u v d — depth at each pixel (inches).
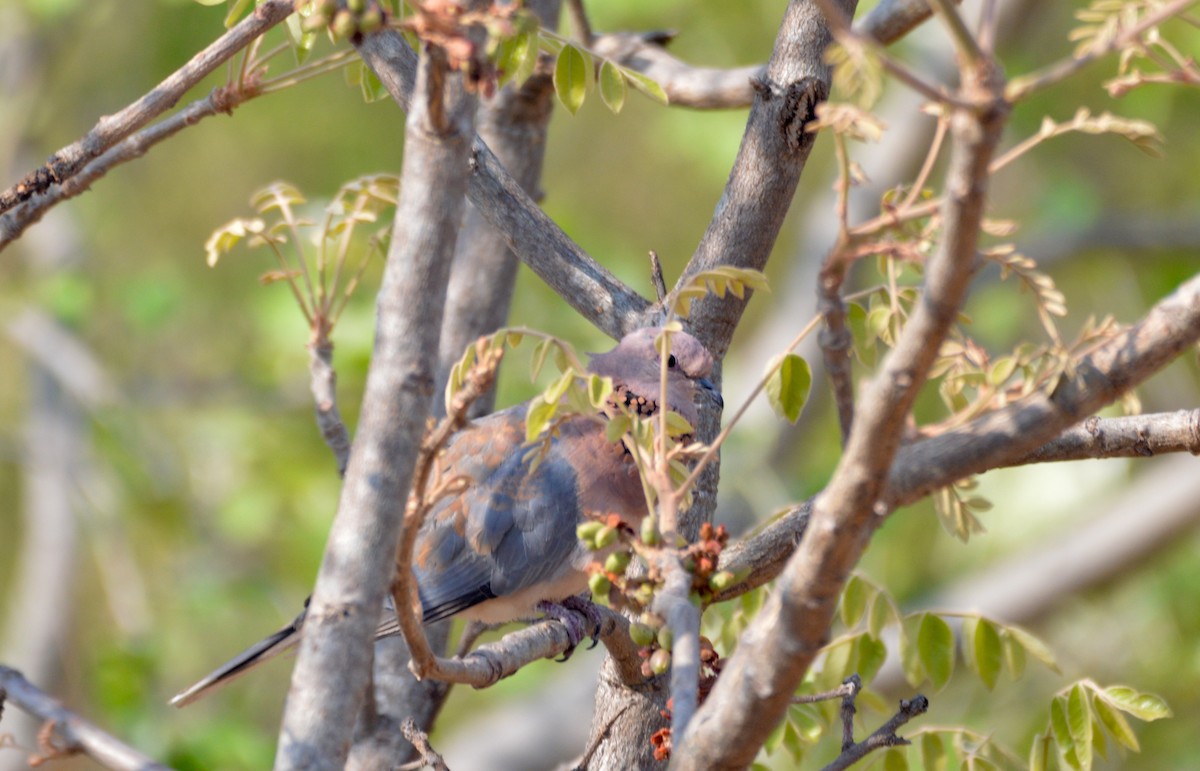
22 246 868.6
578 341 710.5
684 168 925.2
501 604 337.7
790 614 162.6
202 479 799.1
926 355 149.9
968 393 317.4
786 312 820.6
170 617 773.3
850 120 167.8
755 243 297.6
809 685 304.7
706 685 243.3
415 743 247.1
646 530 192.9
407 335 172.6
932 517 792.9
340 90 868.6
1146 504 752.3
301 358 713.0
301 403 795.4
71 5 759.1
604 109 914.7
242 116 875.4
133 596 755.4
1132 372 168.6
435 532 337.1
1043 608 745.6
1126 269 910.4
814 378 791.7
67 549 821.2
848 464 156.3
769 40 835.4
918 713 234.2
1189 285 167.5
